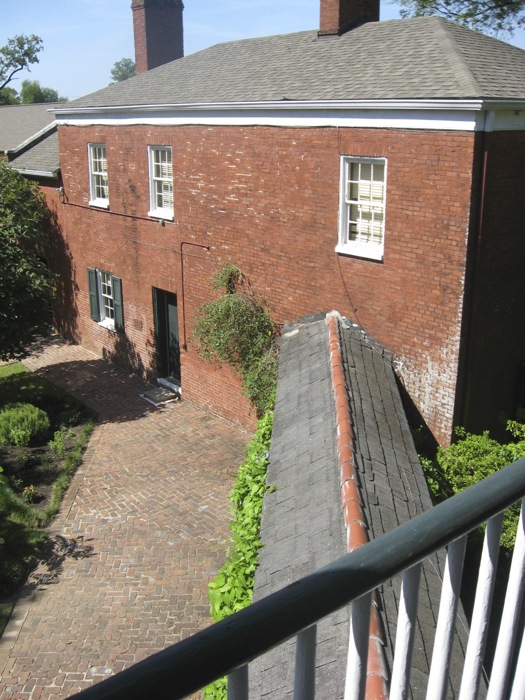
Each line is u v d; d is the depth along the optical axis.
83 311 20.72
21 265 16.66
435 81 10.06
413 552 1.44
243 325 13.34
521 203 10.30
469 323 10.16
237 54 16.39
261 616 1.17
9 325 16.52
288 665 4.25
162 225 15.98
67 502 12.49
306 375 10.10
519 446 9.87
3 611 9.53
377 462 7.37
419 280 10.45
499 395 11.20
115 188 17.44
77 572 10.43
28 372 19.53
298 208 12.25
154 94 15.92
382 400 9.46
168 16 27.12
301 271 12.52
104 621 9.34
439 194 9.84
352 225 11.57
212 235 14.49
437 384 10.57
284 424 8.88
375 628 3.82
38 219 20.56
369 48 12.72
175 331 17.30
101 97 17.86
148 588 10.02
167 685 1.02
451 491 9.52
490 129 9.30
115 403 17.12
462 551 1.64
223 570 6.54
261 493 7.66
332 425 8.01
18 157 23.66
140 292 17.59
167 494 12.73
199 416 16.12
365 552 1.38
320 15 14.28
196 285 15.38
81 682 8.28
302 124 11.70
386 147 10.41
